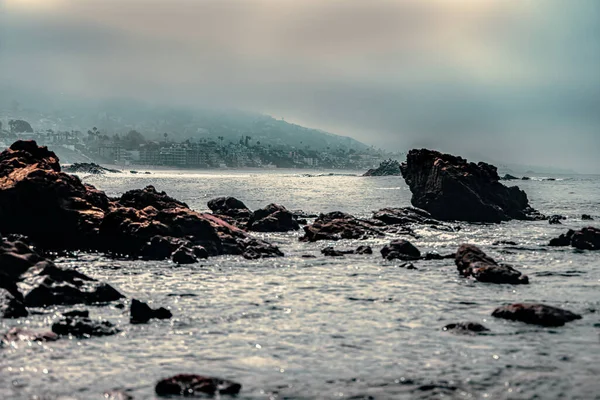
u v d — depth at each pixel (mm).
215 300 30156
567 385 18828
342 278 36406
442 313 27531
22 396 17797
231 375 19703
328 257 45031
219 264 41344
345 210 104250
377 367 20406
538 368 20266
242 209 71625
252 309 28297
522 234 62000
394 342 23062
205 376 18797
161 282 34594
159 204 51250
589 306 28906
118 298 29828
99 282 30719
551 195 158375
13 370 19859
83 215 47156
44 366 20266
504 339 23359
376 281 35469
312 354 21719
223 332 24391
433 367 20375
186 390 18203
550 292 32312
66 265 39750
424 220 68188
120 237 45125
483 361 20938
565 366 20453
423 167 81562
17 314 25969
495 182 81750
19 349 21812
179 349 22203
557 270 39812
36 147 55781
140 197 51719
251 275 37250
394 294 31781
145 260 42344
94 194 50688
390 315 27188
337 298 30750
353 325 25469
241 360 21094
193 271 38406
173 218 46625
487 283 34906
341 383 19047
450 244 53906
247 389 18547
